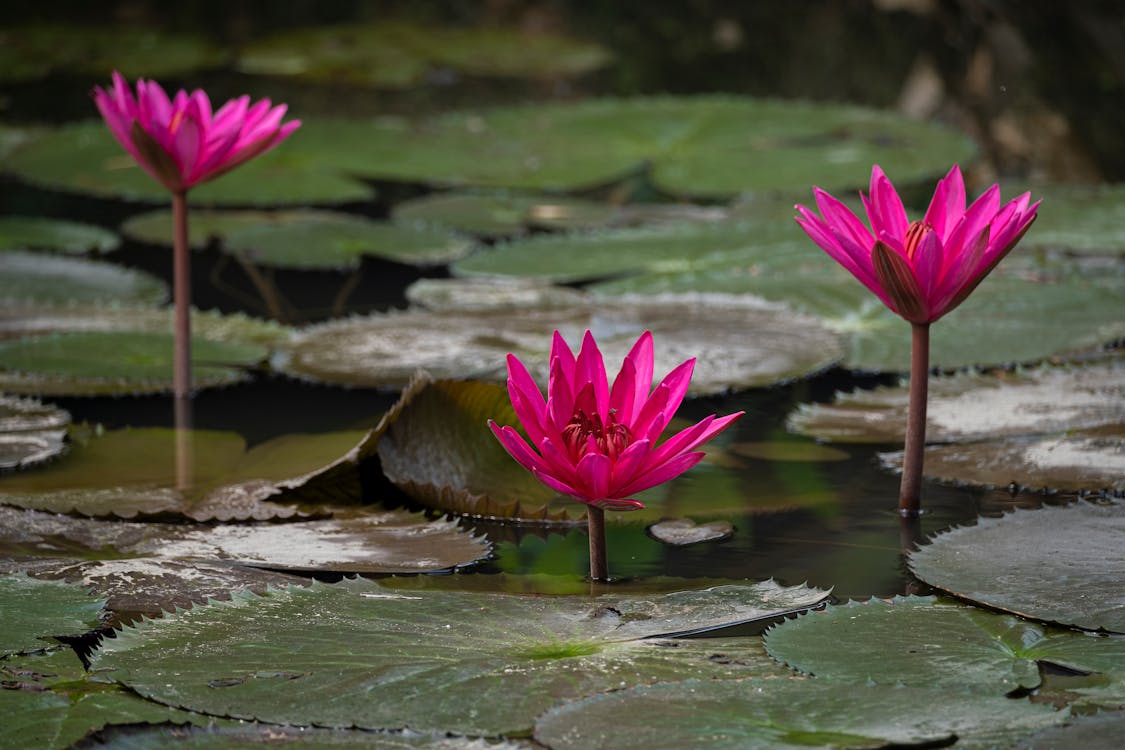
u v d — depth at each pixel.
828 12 14.81
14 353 5.20
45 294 6.16
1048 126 9.97
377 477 3.85
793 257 6.64
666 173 8.79
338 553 3.39
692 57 13.21
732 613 2.89
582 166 9.05
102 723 2.40
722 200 8.48
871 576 3.30
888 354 5.27
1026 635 2.78
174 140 4.65
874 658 2.65
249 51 13.09
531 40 14.16
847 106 10.62
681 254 6.79
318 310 6.18
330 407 4.82
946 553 3.28
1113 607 2.91
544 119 10.38
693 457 2.95
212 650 2.69
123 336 5.50
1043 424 4.32
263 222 7.70
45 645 2.77
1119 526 3.41
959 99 10.94
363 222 7.71
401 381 4.92
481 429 4.06
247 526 3.60
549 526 3.75
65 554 3.37
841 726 2.33
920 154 9.07
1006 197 7.64
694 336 5.38
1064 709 2.38
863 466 4.21
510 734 2.36
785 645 2.72
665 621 2.87
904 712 2.38
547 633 2.80
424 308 6.12
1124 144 9.39
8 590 3.06
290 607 2.93
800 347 5.26
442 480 3.90
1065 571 3.12
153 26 14.43
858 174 8.61
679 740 2.28
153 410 4.79
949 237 3.35
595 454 2.85
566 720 2.37
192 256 7.14
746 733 2.30
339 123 10.24
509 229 7.75
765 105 10.69
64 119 10.27
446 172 8.88
